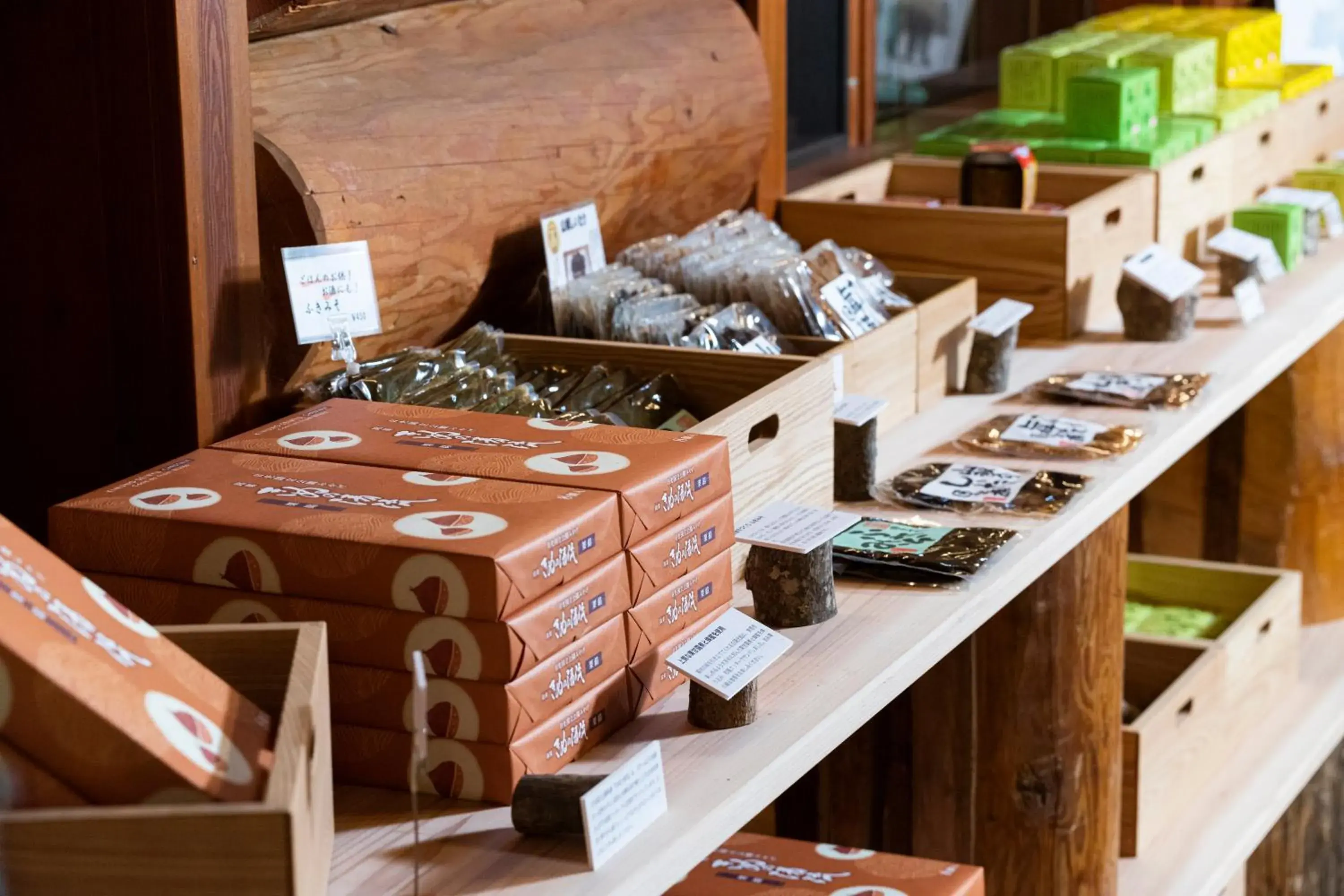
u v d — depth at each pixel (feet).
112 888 3.00
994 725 7.22
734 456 5.32
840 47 15.84
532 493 4.21
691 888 5.68
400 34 6.41
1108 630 7.20
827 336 6.94
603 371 5.94
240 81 5.28
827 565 5.16
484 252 6.57
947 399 7.65
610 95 7.40
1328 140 12.89
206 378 5.30
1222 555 10.82
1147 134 10.30
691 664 4.33
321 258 5.47
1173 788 8.20
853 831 7.57
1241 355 8.26
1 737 3.05
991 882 7.42
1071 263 8.47
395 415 5.01
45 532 5.71
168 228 5.19
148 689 3.25
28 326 5.51
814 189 9.42
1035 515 6.06
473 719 3.93
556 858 3.79
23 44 5.22
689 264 7.17
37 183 5.35
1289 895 9.36
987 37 17.87
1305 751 8.96
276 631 3.68
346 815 3.98
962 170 9.19
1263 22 12.66
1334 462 10.52
